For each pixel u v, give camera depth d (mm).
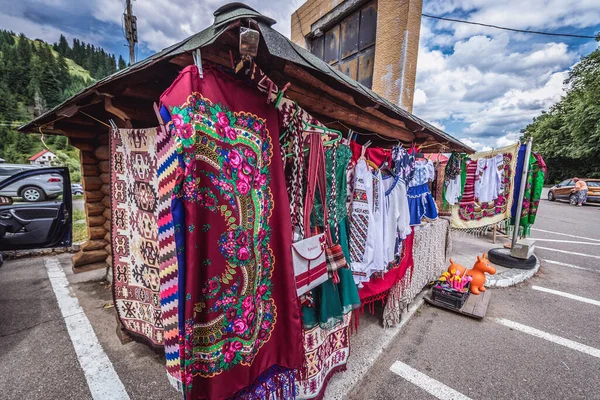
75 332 2592
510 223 4902
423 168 2852
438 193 5539
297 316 1376
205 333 1087
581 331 2865
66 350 2340
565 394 2018
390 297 2666
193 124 935
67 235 4539
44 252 4852
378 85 5590
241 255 1156
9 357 2250
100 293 3414
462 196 4910
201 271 1056
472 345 2602
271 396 1445
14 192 8820
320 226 1602
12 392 1902
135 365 2166
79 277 3877
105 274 3941
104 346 2389
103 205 4102
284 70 1270
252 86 1165
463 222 4957
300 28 7449
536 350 2535
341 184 1794
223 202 1078
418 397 1972
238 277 1158
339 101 1822
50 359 2227
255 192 1202
